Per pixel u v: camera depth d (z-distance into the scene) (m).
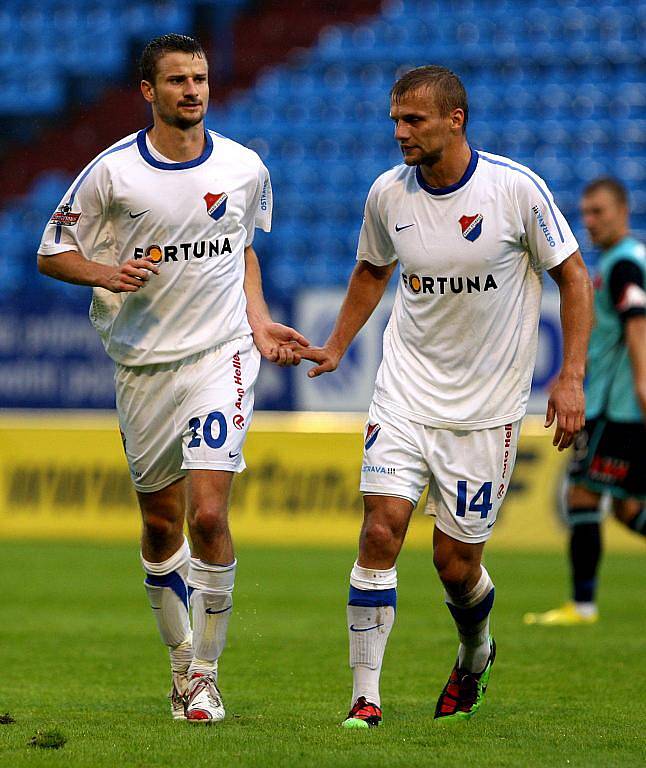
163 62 16.58
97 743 14.82
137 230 17.09
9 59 78.94
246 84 76.50
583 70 72.25
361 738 15.27
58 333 51.47
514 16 74.81
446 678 21.98
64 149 77.12
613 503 30.98
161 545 18.12
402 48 75.00
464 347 16.97
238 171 17.36
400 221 17.06
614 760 14.20
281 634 27.50
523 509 47.53
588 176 67.88
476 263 16.70
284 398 49.84
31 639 26.64
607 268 29.19
